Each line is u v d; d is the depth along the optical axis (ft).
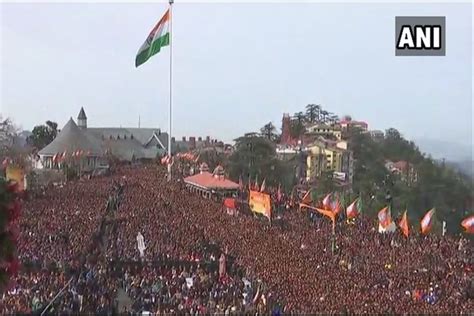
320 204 351.87
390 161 609.83
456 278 183.62
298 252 196.03
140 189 388.98
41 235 211.00
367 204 430.61
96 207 292.20
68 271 169.99
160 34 393.50
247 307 142.92
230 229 233.35
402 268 194.59
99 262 181.27
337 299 139.23
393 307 135.03
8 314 125.59
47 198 322.14
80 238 209.67
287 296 143.13
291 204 356.38
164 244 206.18
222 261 175.11
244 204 337.11
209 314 138.10
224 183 391.45
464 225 227.20
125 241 209.56
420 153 609.01
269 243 206.59
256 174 573.33
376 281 168.04
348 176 614.75
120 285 165.37
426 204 447.01
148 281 164.86
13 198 61.05
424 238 263.08
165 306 145.59
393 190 465.06
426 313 134.00
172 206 300.40
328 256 198.49
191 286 163.12
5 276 60.85
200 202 320.09
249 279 170.19
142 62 395.96
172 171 567.18
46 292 146.41
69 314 136.77
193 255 194.39
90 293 150.20
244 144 627.05
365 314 129.59
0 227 59.82
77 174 558.56
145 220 253.44
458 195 458.09
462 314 136.36
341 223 294.46
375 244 233.35
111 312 143.54
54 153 629.51
